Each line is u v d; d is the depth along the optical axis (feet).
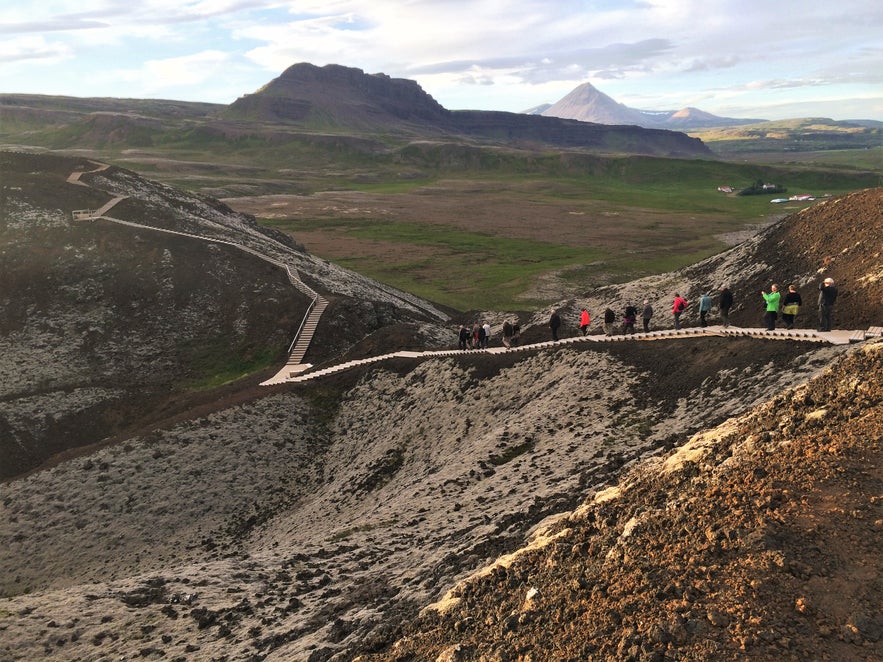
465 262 398.83
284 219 547.49
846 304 102.01
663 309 164.35
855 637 24.25
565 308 198.90
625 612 29.89
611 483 62.90
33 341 214.90
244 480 137.59
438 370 155.84
